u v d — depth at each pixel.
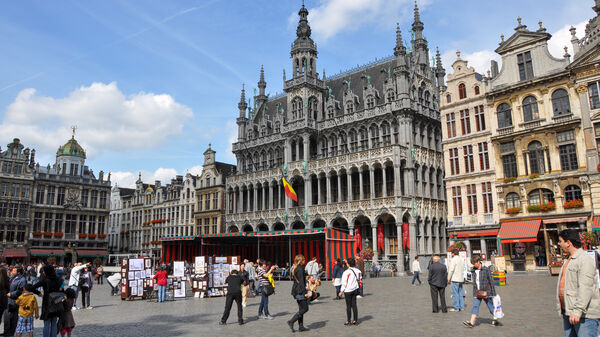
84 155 88.69
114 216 98.56
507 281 29.33
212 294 26.81
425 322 14.55
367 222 52.69
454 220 45.00
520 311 16.17
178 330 14.66
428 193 51.16
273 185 60.22
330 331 13.66
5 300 13.78
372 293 25.27
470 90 45.53
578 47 38.38
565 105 38.66
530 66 41.25
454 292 16.94
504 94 42.56
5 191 73.62
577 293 7.50
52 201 79.06
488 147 43.31
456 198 45.19
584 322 7.42
